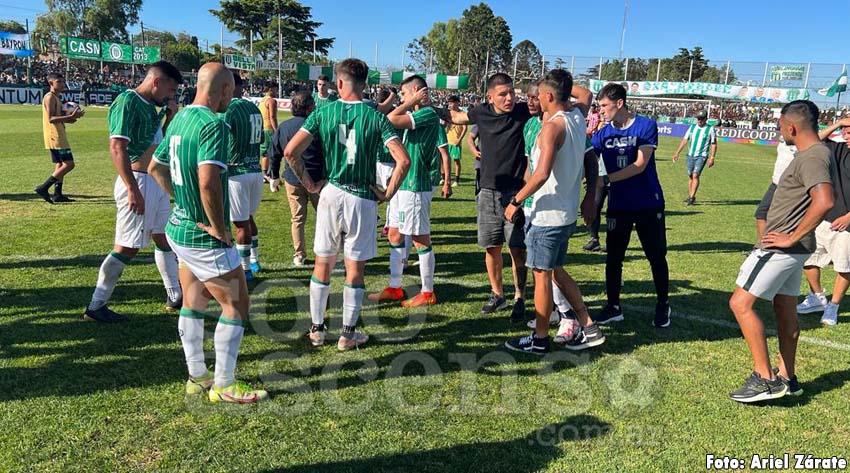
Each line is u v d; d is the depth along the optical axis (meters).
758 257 3.27
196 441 2.83
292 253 6.40
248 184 5.06
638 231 4.54
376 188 3.82
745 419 3.22
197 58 58.09
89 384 3.31
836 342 4.40
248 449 2.79
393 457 2.77
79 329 4.07
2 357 3.60
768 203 4.67
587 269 6.39
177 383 3.38
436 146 4.72
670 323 4.70
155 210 4.19
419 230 4.76
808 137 3.16
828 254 4.80
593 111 9.59
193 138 2.86
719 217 9.95
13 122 21.73
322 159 5.48
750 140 31.25
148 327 4.15
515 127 4.47
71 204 8.50
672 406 3.34
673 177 15.70
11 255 5.84
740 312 3.34
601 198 7.10
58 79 8.28
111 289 4.20
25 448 2.70
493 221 4.59
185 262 3.09
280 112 34.31
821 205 2.98
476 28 74.06
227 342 3.15
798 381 3.71
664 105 37.12
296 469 2.65
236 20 68.00
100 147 15.97
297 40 66.25
